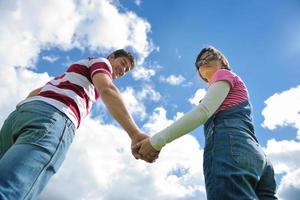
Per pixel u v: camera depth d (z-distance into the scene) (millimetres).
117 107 2623
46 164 2229
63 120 2416
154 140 2533
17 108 2510
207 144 2367
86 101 2688
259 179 2250
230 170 2141
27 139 2195
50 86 2578
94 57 2852
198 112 2385
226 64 2938
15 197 2031
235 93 2512
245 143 2248
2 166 2051
